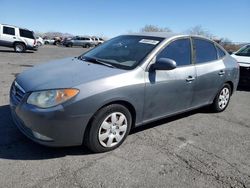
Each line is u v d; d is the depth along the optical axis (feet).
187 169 11.69
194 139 14.79
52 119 10.72
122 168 11.34
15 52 66.80
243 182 11.09
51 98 10.87
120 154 12.44
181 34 15.93
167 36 15.20
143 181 10.60
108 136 12.31
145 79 13.10
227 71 18.63
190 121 17.48
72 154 12.09
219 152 13.52
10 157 11.51
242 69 28.02
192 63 15.99
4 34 66.03
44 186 9.84
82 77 11.80
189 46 16.07
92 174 10.76
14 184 9.83
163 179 10.84
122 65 13.35
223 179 11.18
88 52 16.37
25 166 10.96
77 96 10.97
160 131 15.40
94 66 13.29
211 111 19.54
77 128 11.23
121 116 12.58
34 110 10.84
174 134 15.20
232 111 20.44
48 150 12.25
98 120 11.71
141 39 15.33
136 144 13.55
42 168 10.91
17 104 11.66
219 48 18.85
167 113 14.99
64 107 10.77
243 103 23.21
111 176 10.73
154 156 12.54
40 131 10.96
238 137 15.61
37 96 11.07
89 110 11.25
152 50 13.98
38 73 12.85
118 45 15.53
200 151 13.44
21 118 11.44
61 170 10.87
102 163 11.58
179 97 15.17
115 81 12.01
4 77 27.58
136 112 13.14
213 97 18.44
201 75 16.31
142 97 13.07
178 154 12.93
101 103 11.50
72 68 13.09
